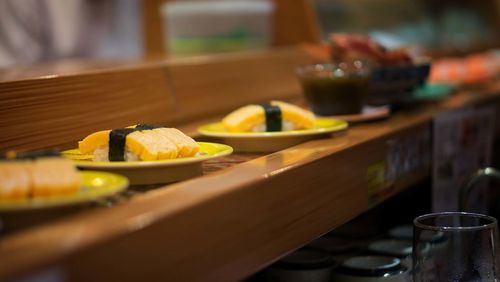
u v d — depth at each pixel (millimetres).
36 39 3709
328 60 2795
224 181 1126
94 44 4094
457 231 1409
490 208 2543
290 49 2904
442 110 2318
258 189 1146
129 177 1213
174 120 1879
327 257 1754
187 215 979
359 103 2043
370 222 2039
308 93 2078
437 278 1423
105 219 914
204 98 2066
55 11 3805
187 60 2119
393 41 3600
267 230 1181
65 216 959
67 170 989
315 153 1419
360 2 3537
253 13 3143
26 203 904
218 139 1656
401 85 2357
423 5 4172
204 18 3127
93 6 4070
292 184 1262
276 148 1594
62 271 788
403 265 1738
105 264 846
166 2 3508
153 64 1902
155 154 1203
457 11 4613
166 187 1098
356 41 2480
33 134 1402
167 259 945
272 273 1725
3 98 1354
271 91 2461
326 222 1414
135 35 4363
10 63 3559
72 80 1535
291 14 3209
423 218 1507
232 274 1083
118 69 1719
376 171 1689
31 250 794
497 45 5094
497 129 2957
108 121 1614
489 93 2918
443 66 3430
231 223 1075
